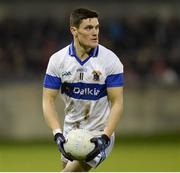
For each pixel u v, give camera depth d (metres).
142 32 73.38
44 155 48.88
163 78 67.25
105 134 20.52
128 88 59.16
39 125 57.72
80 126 21.39
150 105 59.38
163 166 42.28
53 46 71.25
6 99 57.81
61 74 20.89
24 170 40.38
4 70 67.56
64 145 20.53
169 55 70.94
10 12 73.56
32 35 72.62
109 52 20.78
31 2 73.50
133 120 59.00
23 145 55.62
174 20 74.44
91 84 20.77
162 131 59.44
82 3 73.62
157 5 75.38
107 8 73.75
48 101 21.16
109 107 21.42
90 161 21.14
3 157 47.88
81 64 20.67
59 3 73.56
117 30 72.50
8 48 71.00
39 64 69.25
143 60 69.44
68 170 21.19
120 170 40.22
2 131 57.78
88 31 20.31
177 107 59.66
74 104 21.14
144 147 53.53
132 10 74.12
